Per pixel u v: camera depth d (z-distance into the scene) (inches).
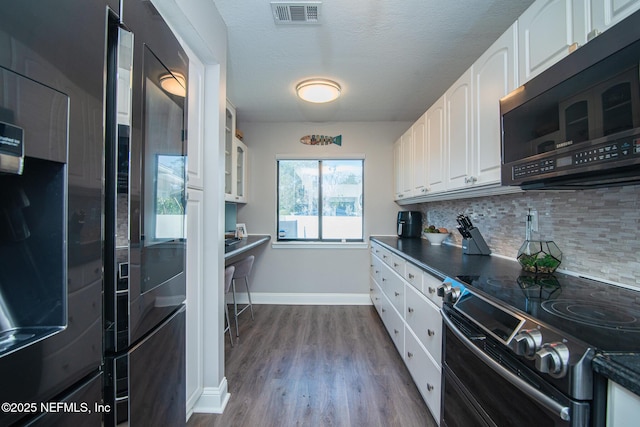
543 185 44.8
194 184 60.4
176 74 41.8
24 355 19.8
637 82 26.9
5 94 18.0
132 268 30.2
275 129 145.8
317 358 88.9
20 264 22.0
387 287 102.6
